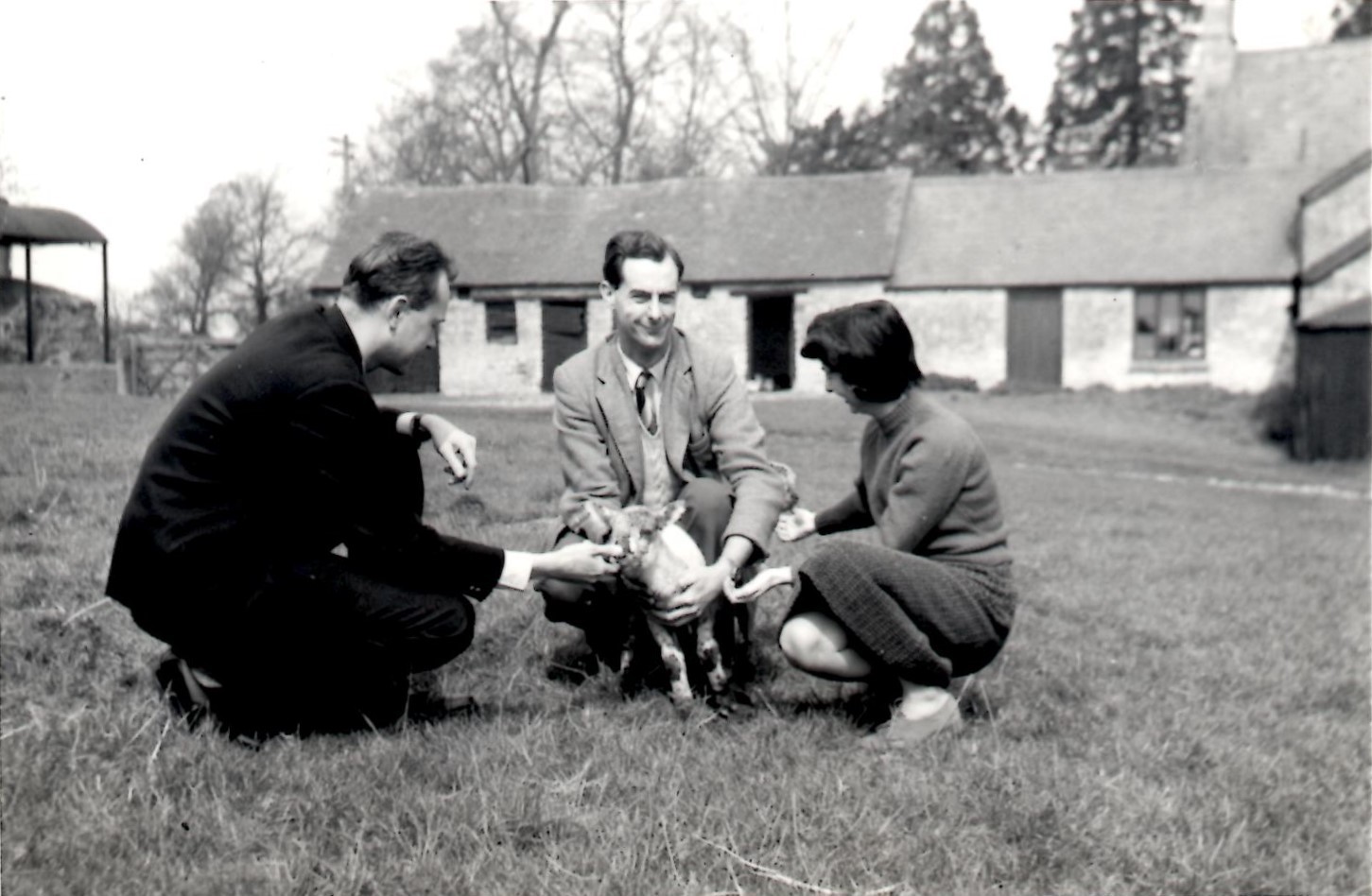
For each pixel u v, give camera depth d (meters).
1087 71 61.00
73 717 3.84
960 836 3.41
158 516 3.70
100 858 3.05
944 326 36.94
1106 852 3.42
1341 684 5.60
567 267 35.25
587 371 4.67
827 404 28.23
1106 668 5.57
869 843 3.33
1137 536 11.29
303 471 3.82
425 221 37.03
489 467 10.31
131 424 10.65
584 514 4.18
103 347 20.86
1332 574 9.70
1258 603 7.84
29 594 5.02
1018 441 24.77
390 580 3.99
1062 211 38.25
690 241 36.91
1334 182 34.97
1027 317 36.75
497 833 3.28
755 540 4.41
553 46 43.94
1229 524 13.43
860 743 4.15
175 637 3.83
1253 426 31.22
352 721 4.12
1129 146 60.75
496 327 35.28
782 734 4.12
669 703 4.39
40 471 7.80
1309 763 4.34
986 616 4.21
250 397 3.74
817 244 36.75
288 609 3.78
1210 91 43.19
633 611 4.69
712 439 4.77
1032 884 3.22
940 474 4.19
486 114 44.53
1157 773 4.10
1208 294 35.78
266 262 34.50
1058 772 3.91
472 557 4.06
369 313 4.03
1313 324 28.08
